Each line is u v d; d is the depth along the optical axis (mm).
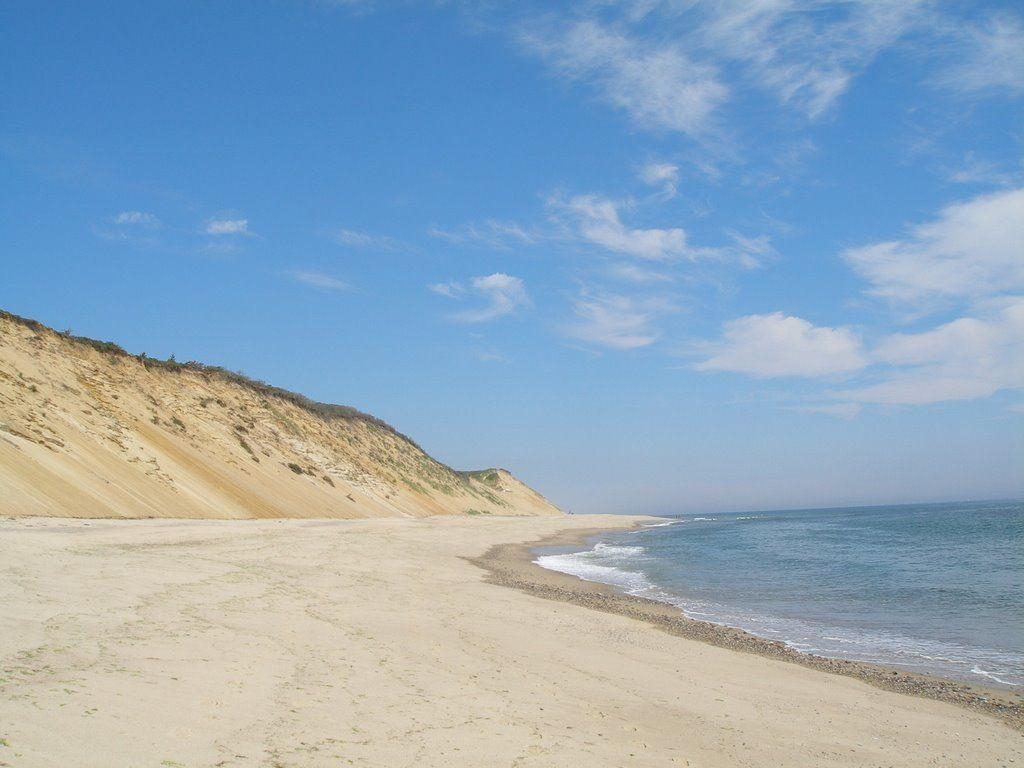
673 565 32531
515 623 14641
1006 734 9367
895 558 34719
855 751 8406
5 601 10164
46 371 32750
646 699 9766
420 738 7047
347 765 6090
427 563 25734
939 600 21016
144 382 41062
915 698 10945
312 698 7832
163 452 34562
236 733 6441
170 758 5629
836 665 12984
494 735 7414
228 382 51875
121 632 9508
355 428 70000
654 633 14984
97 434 30828
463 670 10117
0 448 23219
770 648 14227
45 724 5840
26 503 21219
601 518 116562
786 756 8016
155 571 14734
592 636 14031
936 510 149750
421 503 65938
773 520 123375
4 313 33969
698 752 7812
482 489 100875
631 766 7078
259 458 44688
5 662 7500
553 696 9359
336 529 33688
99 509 24516
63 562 13992
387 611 14227
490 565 29000
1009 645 15023
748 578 27062
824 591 23172
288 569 18391
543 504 124375
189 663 8453
